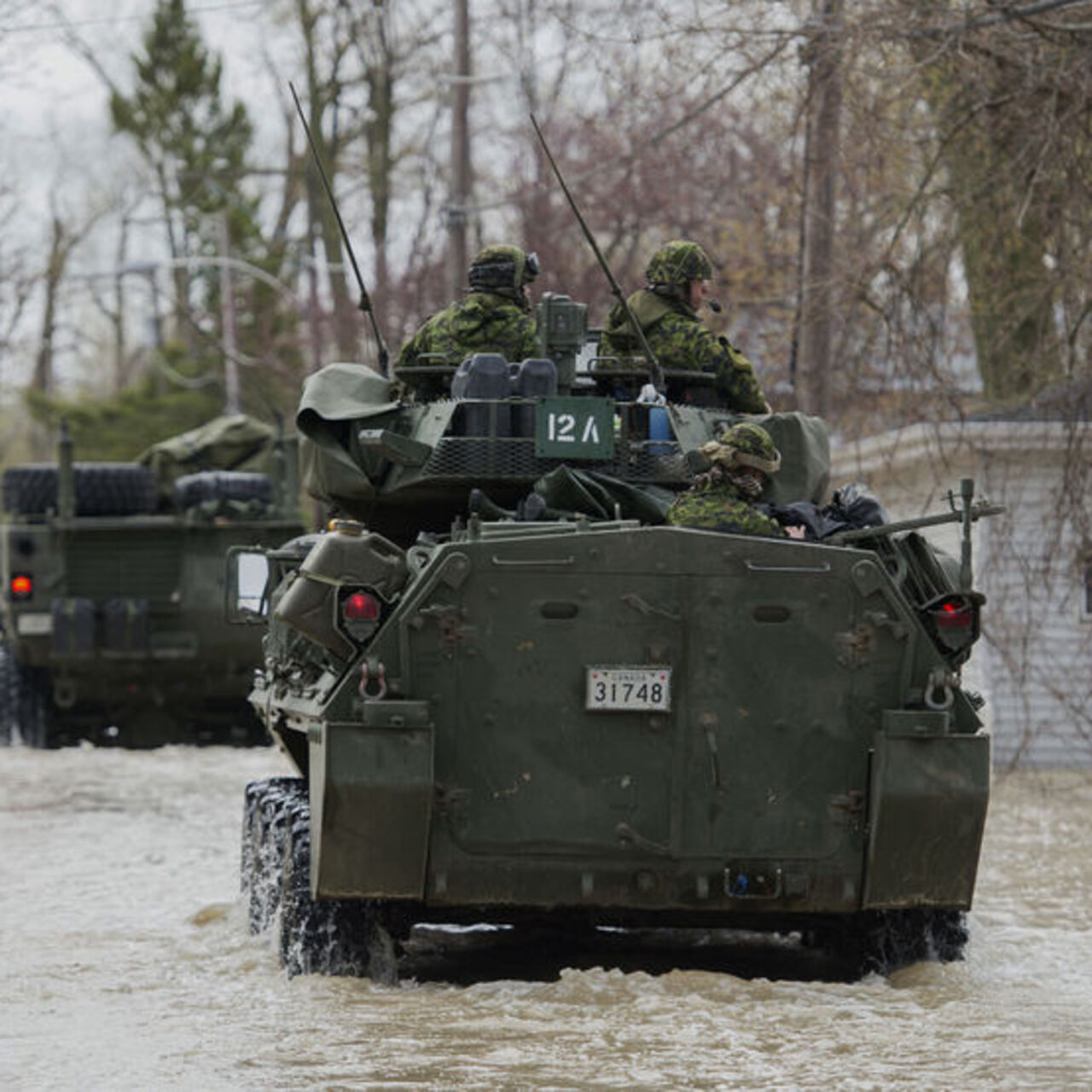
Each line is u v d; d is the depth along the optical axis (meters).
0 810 55.53
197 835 50.22
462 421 31.58
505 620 27.28
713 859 27.78
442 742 27.28
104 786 61.91
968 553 27.64
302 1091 22.42
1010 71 56.78
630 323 33.03
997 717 69.06
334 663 27.94
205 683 72.56
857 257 59.91
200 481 70.94
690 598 27.52
